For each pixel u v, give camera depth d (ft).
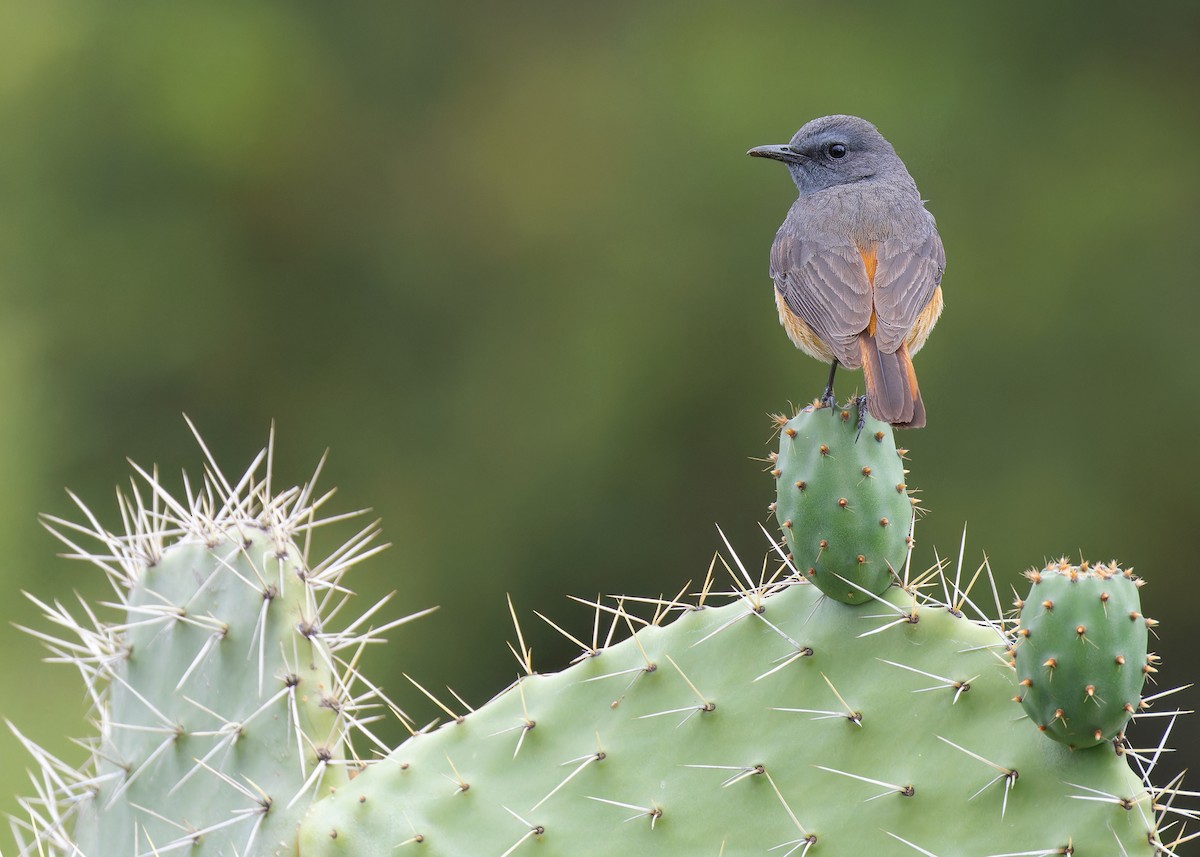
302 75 57.88
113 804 16.92
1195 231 53.93
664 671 15.97
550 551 53.26
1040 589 13.65
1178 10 55.52
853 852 14.85
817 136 25.96
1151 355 52.65
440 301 56.49
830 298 22.39
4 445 51.39
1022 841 14.26
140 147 56.18
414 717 49.80
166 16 57.06
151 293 55.31
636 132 57.06
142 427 54.19
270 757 16.25
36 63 56.29
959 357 53.31
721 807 15.42
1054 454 52.21
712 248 55.26
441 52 59.06
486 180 57.57
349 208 57.26
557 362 54.85
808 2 57.77
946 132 55.57
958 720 14.84
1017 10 56.24
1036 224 54.39
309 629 16.56
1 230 55.06
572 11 59.47
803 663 15.51
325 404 55.36
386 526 53.11
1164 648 50.98
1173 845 14.06
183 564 16.98
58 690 44.57
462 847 15.67
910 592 15.56
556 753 15.99
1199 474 51.47
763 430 53.47
